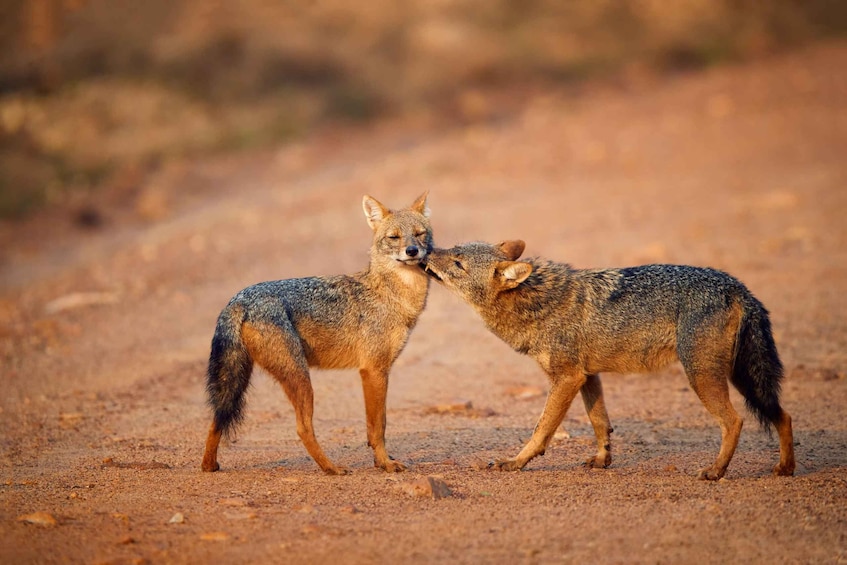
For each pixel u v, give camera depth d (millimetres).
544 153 32062
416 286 9609
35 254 23891
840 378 12164
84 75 41125
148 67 41719
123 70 41531
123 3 46531
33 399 12078
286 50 43375
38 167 32062
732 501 7523
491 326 9359
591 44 49656
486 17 50594
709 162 29359
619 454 9633
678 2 53000
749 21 52219
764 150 30266
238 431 10727
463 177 29344
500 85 44531
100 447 10125
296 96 41031
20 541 6758
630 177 28281
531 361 13773
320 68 43188
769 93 38594
